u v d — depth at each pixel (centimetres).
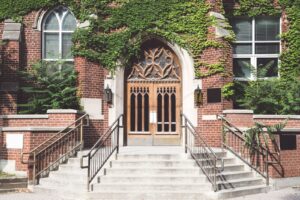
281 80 1958
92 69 1817
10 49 1861
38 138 1470
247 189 1348
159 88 1897
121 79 1856
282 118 1678
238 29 2039
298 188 1474
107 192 1254
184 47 1850
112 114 1825
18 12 1934
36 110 1784
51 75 1811
